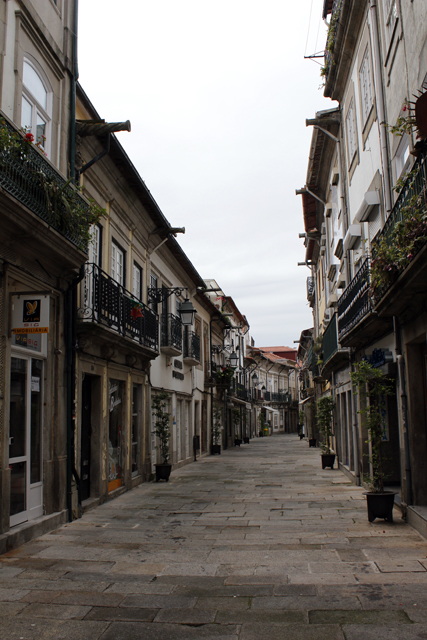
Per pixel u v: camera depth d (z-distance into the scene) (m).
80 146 10.55
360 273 10.88
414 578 5.56
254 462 21.16
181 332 19.31
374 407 8.86
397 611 4.65
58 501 8.75
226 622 4.54
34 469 8.27
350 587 5.34
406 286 6.98
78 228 8.56
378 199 10.38
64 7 9.99
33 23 8.58
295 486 13.24
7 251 7.25
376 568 5.96
